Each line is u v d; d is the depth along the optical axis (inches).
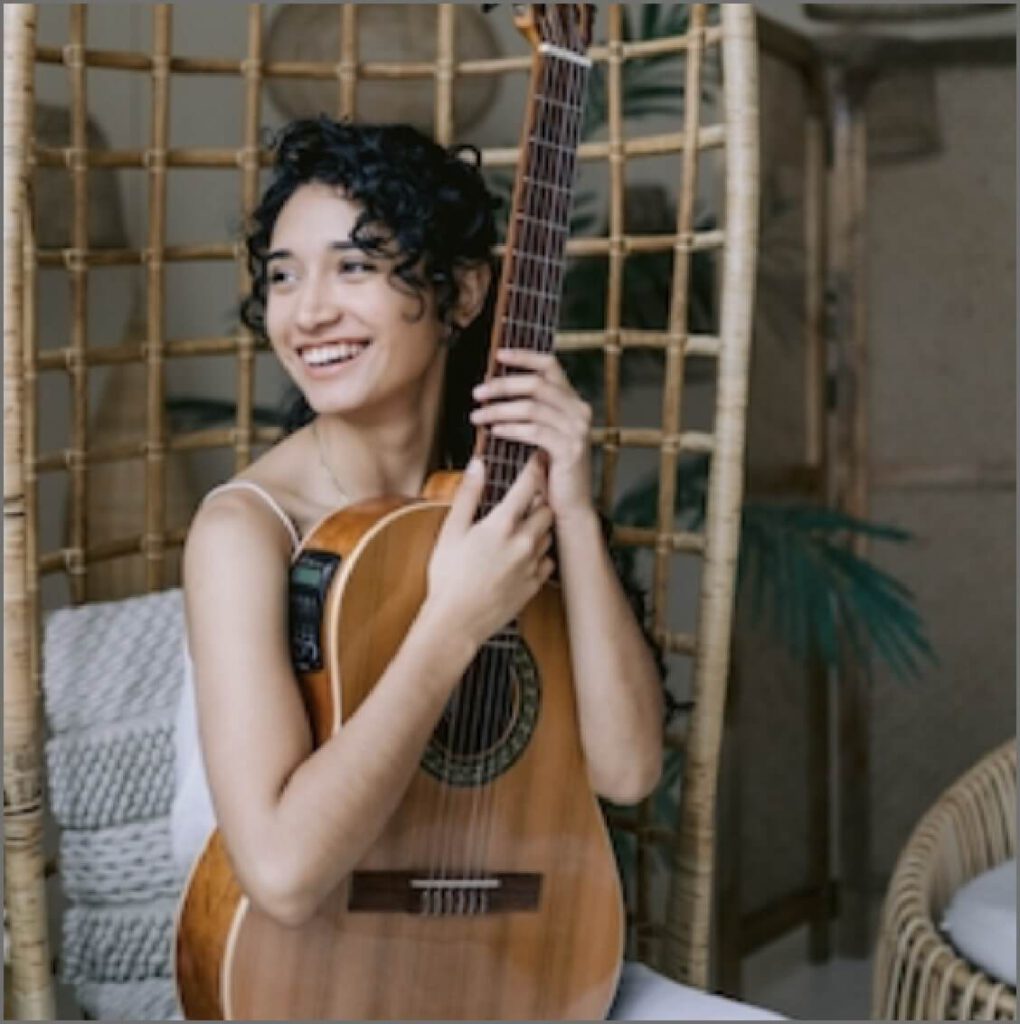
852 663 103.8
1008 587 100.9
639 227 93.3
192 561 41.6
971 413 101.2
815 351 101.8
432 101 82.7
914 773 103.6
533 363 42.9
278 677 40.0
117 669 53.0
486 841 43.3
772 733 98.4
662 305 90.2
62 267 55.8
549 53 43.4
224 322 83.8
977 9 98.6
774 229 98.1
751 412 95.7
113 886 51.9
